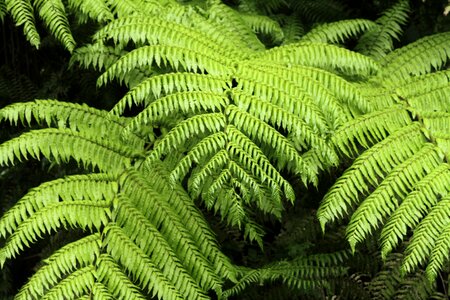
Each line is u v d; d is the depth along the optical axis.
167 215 2.38
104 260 2.23
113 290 2.18
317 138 2.31
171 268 2.28
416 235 2.25
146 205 2.40
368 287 3.04
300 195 3.15
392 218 2.27
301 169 2.28
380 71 2.87
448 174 2.38
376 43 3.19
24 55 3.72
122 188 2.44
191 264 2.35
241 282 2.76
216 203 2.45
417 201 2.29
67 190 2.37
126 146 2.54
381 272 3.04
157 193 2.41
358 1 3.81
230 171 2.47
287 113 2.32
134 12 2.78
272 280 3.00
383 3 3.74
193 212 2.45
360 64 2.62
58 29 2.71
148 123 2.64
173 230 2.37
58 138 2.46
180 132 2.25
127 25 2.50
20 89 3.60
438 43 2.97
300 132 2.29
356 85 2.78
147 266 2.24
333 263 2.98
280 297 3.06
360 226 2.27
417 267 3.02
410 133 2.51
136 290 2.20
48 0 2.73
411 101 2.67
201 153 2.20
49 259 2.21
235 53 2.65
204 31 2.80
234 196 2.26
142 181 2.45
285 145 2.42
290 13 3.78
